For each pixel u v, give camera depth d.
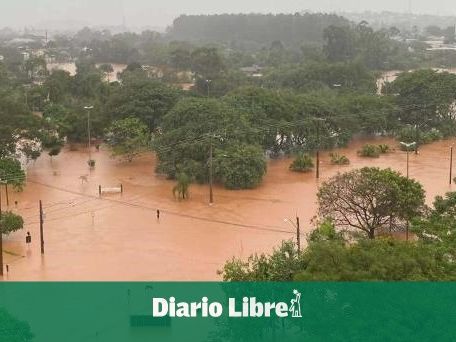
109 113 119.00
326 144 115.75
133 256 65.38
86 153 116.31
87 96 164.12
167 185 94.31
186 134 97.50
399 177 67.00
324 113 117.19
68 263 63.59
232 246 67.81
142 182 96.12
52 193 90.75
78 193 90.56
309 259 43.97
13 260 64.50
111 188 90.94
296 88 164.75
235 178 90.31
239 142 97.81
